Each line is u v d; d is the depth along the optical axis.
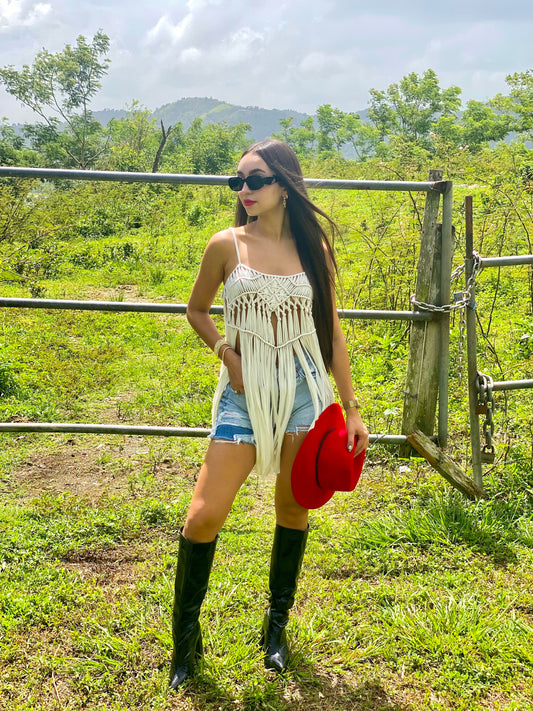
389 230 7.49
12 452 4.61
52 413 5.39
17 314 8.73
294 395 2.31
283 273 2.31
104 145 59.91
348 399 2.52
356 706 2.32
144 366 6.72
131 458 4.52
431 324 3.67
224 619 2.70
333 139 77.69
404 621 2.69
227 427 2.29
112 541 3.35
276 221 2.37
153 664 2.48
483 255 7.56
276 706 2.30
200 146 44.56
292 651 2.54
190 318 2.43
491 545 3.26
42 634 2.63
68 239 16.27
